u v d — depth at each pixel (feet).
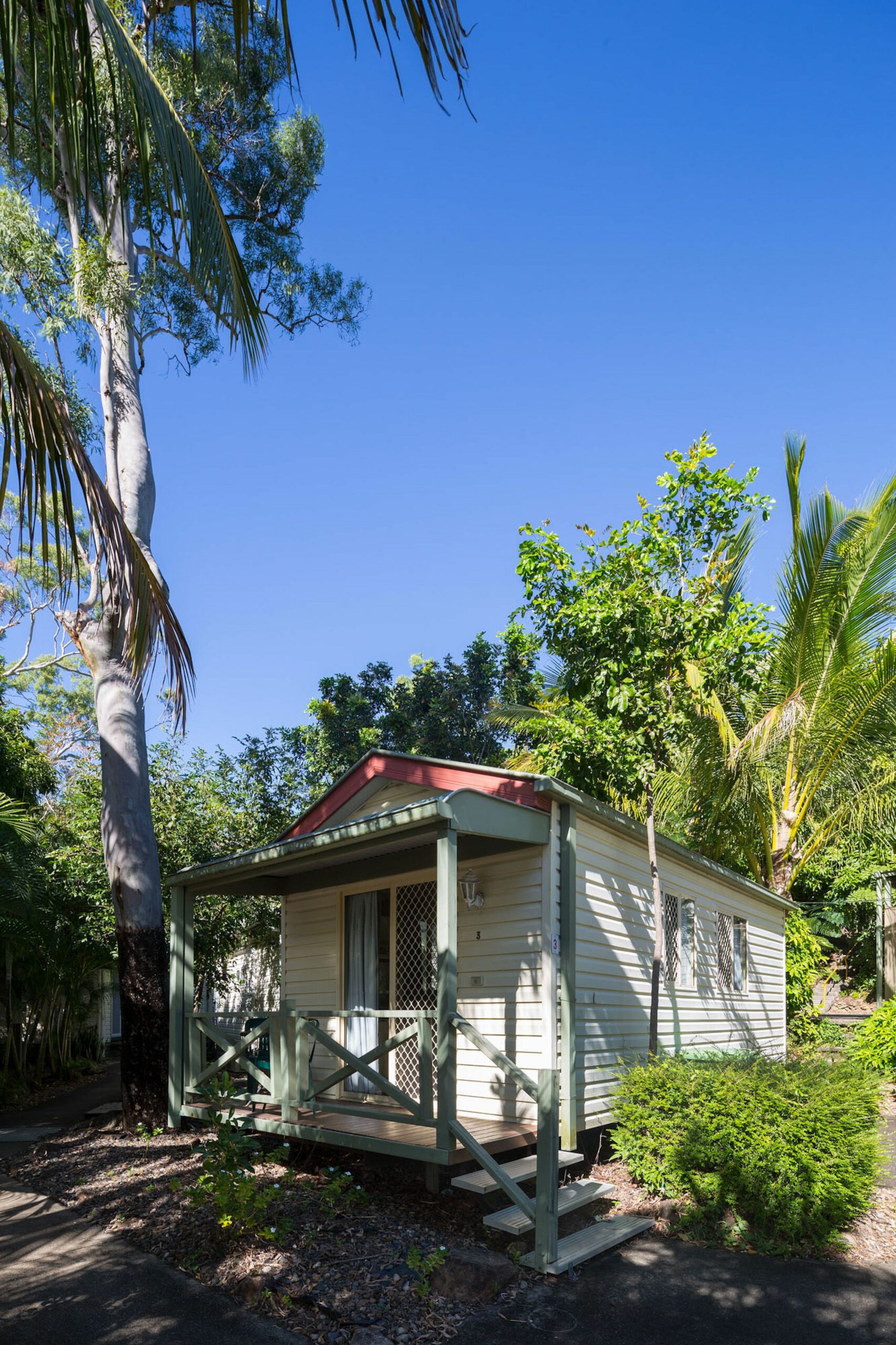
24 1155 29.04
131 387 34.88
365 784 30.78
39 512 12.87
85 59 9.82
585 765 29.27
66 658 68.59
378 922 30.86
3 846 36.70
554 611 29.53
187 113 31.37
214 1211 20.84
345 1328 15.66
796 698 42.04
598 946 26.89
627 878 29.27
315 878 32.89
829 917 67.21
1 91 13.24
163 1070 31.81
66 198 27.35
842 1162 20.51
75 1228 21.07
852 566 43.65
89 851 44.70
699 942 34.96
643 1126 23.47
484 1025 26.30
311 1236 19.13
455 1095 20.45
